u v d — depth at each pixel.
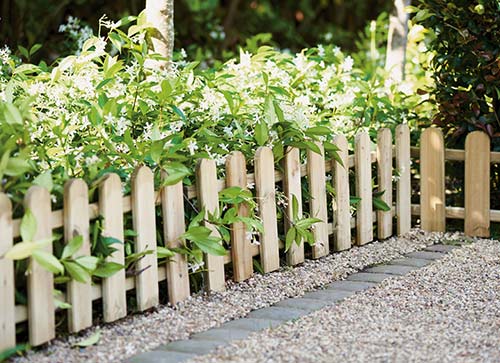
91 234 4.45
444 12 6.77
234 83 6.57
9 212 4.02
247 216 5.41
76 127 5.29
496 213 6.79
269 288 5.33
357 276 5.70
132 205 4.70
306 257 6.12
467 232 6.91
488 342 4.34
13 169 4.17
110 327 4.54
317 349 4.20
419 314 4.83
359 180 6.43
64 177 4.54
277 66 7.00
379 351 4.18
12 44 8.30
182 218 5.00
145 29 6.39
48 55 8.51
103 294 4.53
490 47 6.73
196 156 5.20
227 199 5.25
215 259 5.19
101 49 5.80
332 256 6.14
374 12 14.30
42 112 5.57
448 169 7.28
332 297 5.18
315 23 14.53
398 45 8.56
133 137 5.46
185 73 6.03
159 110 5.46
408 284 5.46
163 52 6.41
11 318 4.06
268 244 5.61
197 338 4.39
